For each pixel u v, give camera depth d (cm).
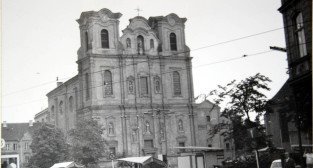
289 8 2858
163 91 7312
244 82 3112
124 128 6950
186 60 7562
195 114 7500
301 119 2780
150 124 7156
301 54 2809
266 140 3109
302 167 2744
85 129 6128
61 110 8862
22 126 10250
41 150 6569
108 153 6294
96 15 7038
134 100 7106
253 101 3088
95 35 7000
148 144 7106
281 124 4788
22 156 9906
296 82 2802
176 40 7588
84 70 7156
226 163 4188
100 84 6925
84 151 6059
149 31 7412
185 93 7488
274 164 3092
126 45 7219
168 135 7212
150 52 7356
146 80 7269
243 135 3097
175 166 7069
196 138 7431
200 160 4325
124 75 7100
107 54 7012
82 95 7212
